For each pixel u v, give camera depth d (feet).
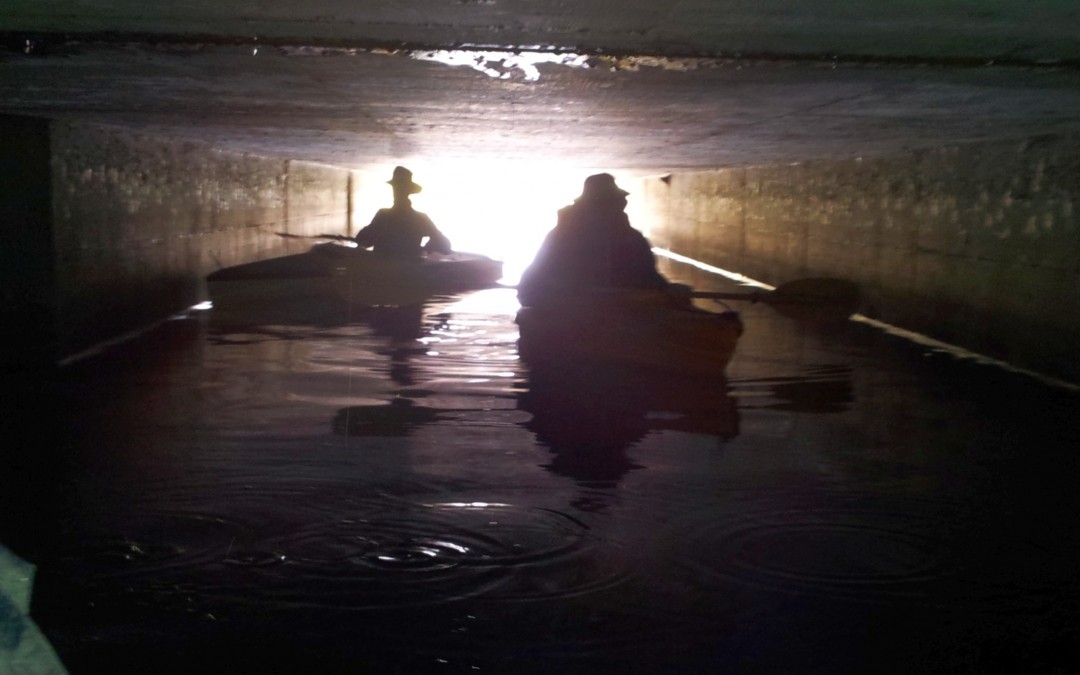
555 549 12.38
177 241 31.22
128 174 26.96
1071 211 21.65
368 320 30.86
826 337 28.68
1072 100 16.53
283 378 22.08
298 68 14.73
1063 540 12.90
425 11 10.64
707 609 10.80
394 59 13.70
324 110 21.25
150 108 20.36
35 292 22.36
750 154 33.35
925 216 28.55
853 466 15.93
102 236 25.30
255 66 14.52
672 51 12.79
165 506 13.71
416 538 12.66
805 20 10.77
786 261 40.19
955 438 17.66
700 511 13.80
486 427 18.11
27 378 21.68
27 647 9.78
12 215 21.83
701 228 54.24
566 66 14.14
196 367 23.13
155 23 11.52
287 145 34.06
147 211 28.53
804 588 11.34
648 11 10.44
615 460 16.14
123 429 17.60
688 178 57.36
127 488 14.44
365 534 12.76
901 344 27.53
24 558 11.94
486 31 11.73
